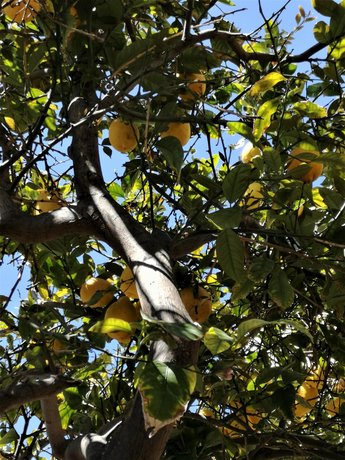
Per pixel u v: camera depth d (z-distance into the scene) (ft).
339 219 8.32
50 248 10.55
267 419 9.38
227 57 10.49
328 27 9.11
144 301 6.01
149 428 4.85
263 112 7.97
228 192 6.75
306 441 10.07
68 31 7.97
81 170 8.25
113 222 7.43
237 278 6.80
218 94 12.01
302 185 7.78
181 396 4.49
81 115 8.80
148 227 11.55
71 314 10.17
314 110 8.91
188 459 8.90
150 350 5.41
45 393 7.54
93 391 10.08
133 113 7.91
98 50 8.27
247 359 11.50
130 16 10.37
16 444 11.89
